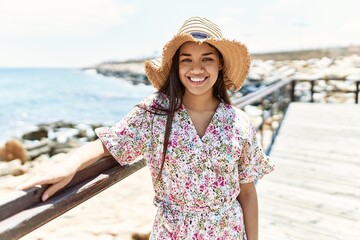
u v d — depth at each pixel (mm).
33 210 892
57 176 967
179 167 1234
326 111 9359
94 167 1178
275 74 29781
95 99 33875
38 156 10359
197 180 1239
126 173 1339
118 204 3871
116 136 1203
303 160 4730
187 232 1261
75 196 1023
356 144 5598
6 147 9094
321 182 3885
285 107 9445
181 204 1270
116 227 3244
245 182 1415
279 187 3734
